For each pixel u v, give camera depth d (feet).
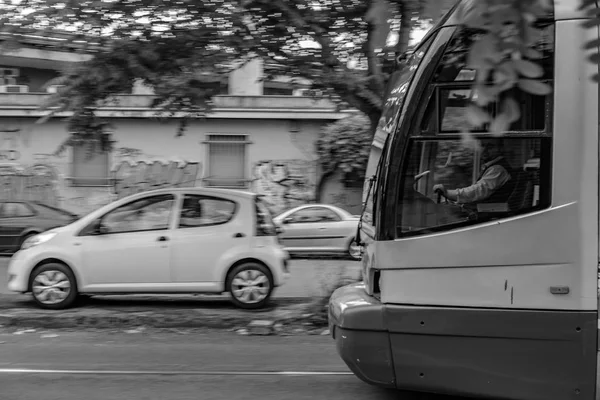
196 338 24.84
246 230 29.25
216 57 26.68
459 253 13.71
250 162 67.00
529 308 13.26
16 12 24.11
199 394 17.33
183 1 23.90
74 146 28.99
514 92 7.18
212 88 27.63
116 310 28.84
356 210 66.59
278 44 25.72
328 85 26.05
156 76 26.50
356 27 25.29
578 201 13.12
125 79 26.05
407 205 14.30
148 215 29.22
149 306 30.19
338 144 65.16
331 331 16.05
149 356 21.74
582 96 13.12
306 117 66.03
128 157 66.08
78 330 26.17
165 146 66.39
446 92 14.14
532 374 13.30
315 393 17.43
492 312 13.42
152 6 24.29
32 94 64.69
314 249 51.11
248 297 28.99
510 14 6.72
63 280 28.55
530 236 13.29
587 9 7.37
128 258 28.53
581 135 13.14
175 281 28.73
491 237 13.52
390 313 14.12
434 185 14.14
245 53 26.53
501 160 13.65
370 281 15.48
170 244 28.68
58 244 28.63
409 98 14.44
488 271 13.53
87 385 18.12
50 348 22.86
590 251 13.04
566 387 13.15
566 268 13.10
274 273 29.19
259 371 19.70
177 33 25.71
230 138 66.95
